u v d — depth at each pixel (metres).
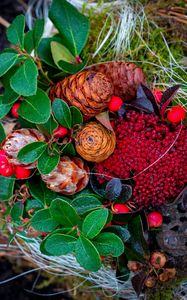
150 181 0.35
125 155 0.35
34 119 0.34
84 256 0.33
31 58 0.35
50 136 0.35
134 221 0.35
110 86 0.34
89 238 0.34
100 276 0.40
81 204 0.35
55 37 0.39
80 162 0.35
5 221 0.41
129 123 0.35
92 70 0.37
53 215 0.34
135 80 0.36
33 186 0.36
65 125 0.35
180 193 0.35
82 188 0.35
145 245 0.35
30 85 0.34
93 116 0.35
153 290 0.38
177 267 0.37
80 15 0.38
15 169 0.35
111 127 0.35
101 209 0.33
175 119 0.35
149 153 0.34
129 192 0.35
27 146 0.33
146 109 0.35
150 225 0.36
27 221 0.35
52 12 0.38
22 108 0.35
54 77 0.39
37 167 0.33
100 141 0.33
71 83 0.34
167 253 0.36
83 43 0.38
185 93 0.39
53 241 0.34
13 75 0.35
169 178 0.35
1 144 0.35
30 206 0.37
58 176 0.34
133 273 0.39
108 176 0.35
